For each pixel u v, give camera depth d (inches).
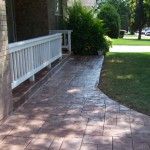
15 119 170.4
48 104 199.2
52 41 317.7
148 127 157.0
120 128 155.8
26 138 144.6
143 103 198.5
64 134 148.8
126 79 281.1
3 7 164.2
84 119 169.6
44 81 259.3
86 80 273.9
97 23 479.8
